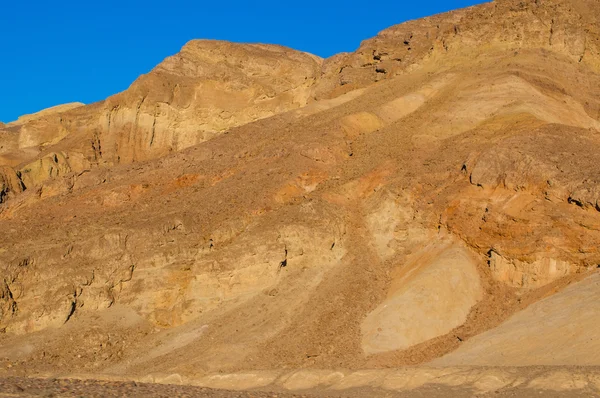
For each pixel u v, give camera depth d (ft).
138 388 150.92
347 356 201.16
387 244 241.35
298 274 233.14
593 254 212.43
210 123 406.00
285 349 206.49
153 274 239.30
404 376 175.01
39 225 273.95
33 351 222.48
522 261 217.56
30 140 440.86
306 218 242.17
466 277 218.79
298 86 422.00
